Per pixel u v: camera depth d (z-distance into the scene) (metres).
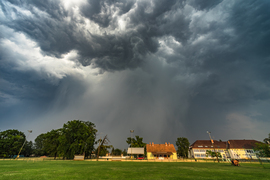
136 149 78.75
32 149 99.38
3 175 13.25
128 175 14.36
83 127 65.88
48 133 71.44
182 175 14.79
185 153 81.69
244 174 16.03
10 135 70.12
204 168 23.36
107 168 21.41
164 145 81.38
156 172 17.12
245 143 83.12
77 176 13.13
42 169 18.58
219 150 83.62
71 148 58.41
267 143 57.53
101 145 67.44
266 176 14.52
